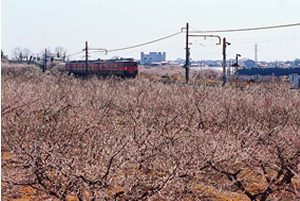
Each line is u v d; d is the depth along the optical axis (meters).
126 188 11.11
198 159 13.43
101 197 10.70
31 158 11.12
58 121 16.16
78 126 15.63
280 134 16.48
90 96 30.77
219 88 33.41
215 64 173.38
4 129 14.52
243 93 30.22
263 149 15.77
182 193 12.58
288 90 31.55
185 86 35.59
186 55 54.41
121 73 61.16
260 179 16.50
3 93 22.80
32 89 29.64
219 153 13.84
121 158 11.02
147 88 34.69
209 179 15.34
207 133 16.19
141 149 12.27
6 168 12.38
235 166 15.79
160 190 11.29
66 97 26.11
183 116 21.86
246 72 70.94
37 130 14.14
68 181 10.72
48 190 11.12
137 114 20.11
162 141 14.20
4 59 96.75
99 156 11.20
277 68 68.31
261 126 18.52
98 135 13.98
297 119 21.02
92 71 67.56
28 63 104.44
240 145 15.16
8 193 13.27
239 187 15.00
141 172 12.31
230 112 21.97
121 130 16.30
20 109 20.62
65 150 12.52
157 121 19.27
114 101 29.94
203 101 26.11
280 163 15.60
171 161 13.15
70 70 73.62
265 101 24.83
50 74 59.03
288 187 14.89
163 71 93.00
